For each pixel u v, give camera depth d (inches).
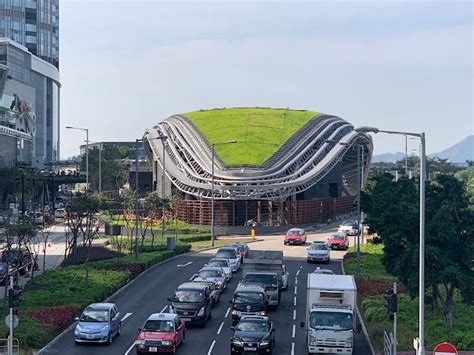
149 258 2512.3
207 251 3046.3
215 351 1299.2
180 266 2524.6
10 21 7834.6
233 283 2181.3
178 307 1519.4
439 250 1382.9
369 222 1760.6
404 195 1668.3
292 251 3014.3
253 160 4274.1
